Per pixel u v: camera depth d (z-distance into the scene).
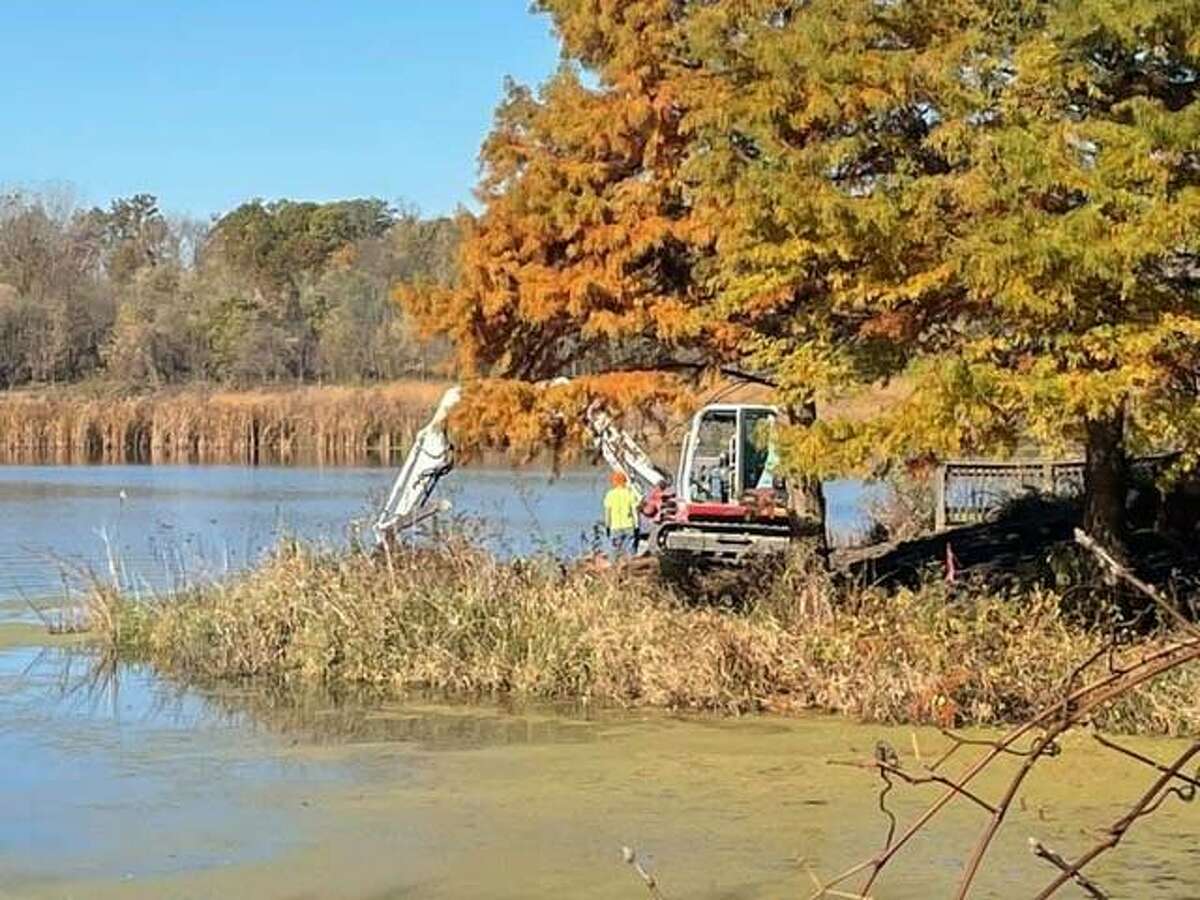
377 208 130.00
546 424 22.12
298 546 24.62
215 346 91.19
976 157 17.02
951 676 17.64
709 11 20.14
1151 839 12.84
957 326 18.62
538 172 21.41
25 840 13.27
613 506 27.09
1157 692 16.70
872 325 18.88
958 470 30.61
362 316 92.00
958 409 17.16
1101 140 16.67
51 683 21.09
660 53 21.22
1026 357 17.81
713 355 21.75
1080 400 16.70
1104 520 20.27
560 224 21.25
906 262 17.83
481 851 12.84
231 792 14.96
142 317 95.06
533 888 11.82
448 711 19.11
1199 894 11.31
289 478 58.94
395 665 21.00
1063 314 16.92
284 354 89.50
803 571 20.91
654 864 12.39
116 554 33.62
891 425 17.91
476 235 22.22
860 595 20.41
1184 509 24.31
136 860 12.67
